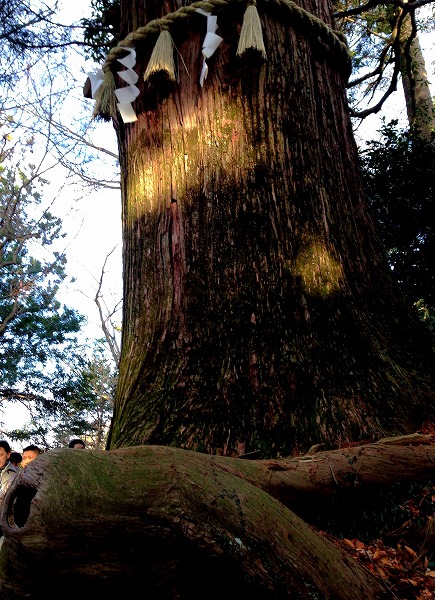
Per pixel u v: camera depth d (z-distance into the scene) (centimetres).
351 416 253
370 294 314
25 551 143
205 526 149
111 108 360
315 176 329
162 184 331
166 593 152
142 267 324
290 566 153
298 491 204
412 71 952
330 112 364
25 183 1620
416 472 226
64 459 151
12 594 152
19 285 1777
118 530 145
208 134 328
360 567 175
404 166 632
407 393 272
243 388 262
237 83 333
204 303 292
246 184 313
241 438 246
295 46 356
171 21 340
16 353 1867
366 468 219
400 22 814
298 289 292
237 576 151
